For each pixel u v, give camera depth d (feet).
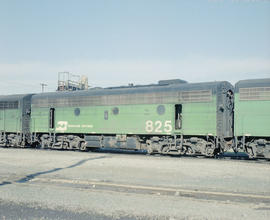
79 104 75.00
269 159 56.95
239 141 57.06
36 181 34.50
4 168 43.91
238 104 56.85
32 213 22.50
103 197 26.71
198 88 60.18
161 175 38.27
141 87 68.49
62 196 27.12
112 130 69.62
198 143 59.82
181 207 23.62
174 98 62.44
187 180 34.96
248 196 27.09
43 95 82.28
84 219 21.16
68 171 41.14
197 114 59.82
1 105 89.20
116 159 55.88
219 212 22.35
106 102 70.95
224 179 35.70
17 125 85.56
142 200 25.66
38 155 63.10
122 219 21.11
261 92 54.75
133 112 67.10
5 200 26.00
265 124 54.03
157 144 64.54
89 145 73.67
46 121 80.48
